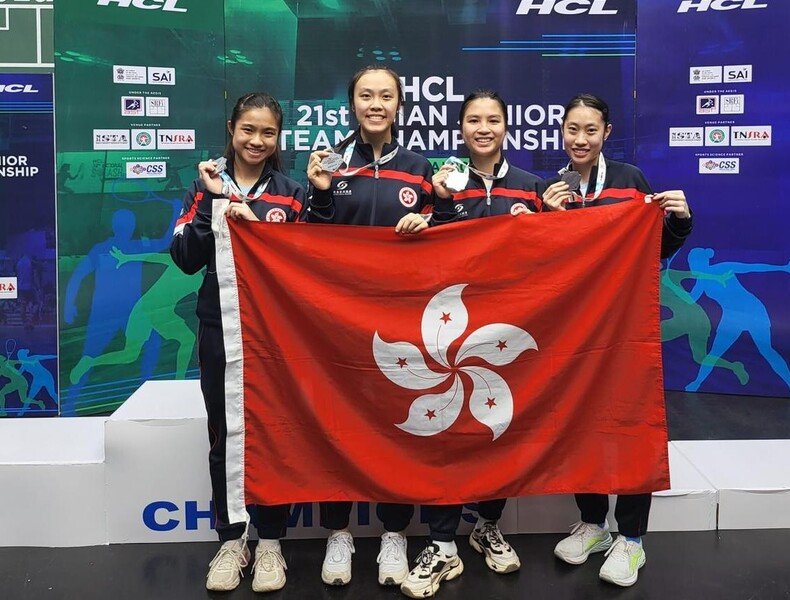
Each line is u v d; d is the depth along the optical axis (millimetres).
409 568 2393
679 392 4367
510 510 2656
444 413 2277
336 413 2271
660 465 2279
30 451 2664
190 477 2574
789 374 4203
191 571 2404
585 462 2307
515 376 2287
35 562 2457
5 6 3736
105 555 2510
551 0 4117
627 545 2338
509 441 2291
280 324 2260
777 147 4070
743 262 4199
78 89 3816
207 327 2281
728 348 4277
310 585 2320
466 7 4098
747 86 4070
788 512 2666
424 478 2273
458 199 2465
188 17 3945
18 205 3842
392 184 2465
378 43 4094
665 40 4156
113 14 3822
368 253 2266
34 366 3936
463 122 2443
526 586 2307
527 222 2281
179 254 2258
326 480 2285
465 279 2277
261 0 4020
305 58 4078
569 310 2289
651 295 2285
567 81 4172
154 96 3922
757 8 4008
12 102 3787
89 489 2561
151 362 4055
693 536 2615
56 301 3916
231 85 4059
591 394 2301
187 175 4016
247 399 2254
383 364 2268
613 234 2277
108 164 3891
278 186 2373
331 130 4129
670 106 4199
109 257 3943
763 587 2285
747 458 2939
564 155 4207
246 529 2318
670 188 4262
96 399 3998
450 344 2273
